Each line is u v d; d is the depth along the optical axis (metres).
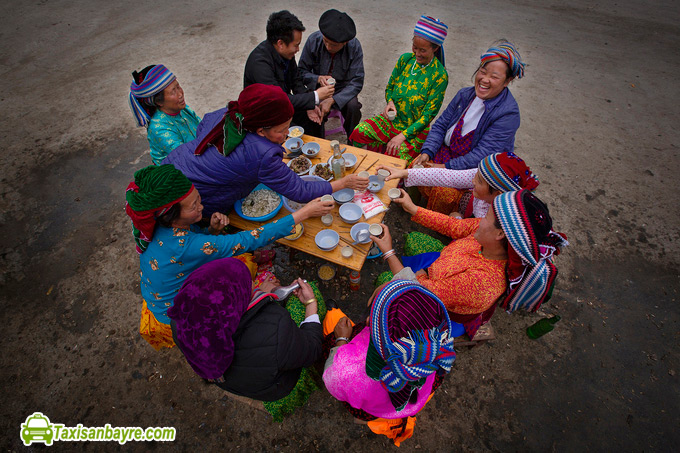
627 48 5.80
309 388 2.27
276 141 2.18
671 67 5.35
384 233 2.28
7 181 3.95
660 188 3.73
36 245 3.39
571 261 3.18
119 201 3.74
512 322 2.83
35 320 2.91
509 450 2.29
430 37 3.01
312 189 2.32
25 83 5.30
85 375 2.63
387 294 1.48
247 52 5.74
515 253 1.69
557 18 6.65
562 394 2.49
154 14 6.88
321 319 2.40
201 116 4.65
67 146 4.33
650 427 2.34
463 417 2.41
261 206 2.49
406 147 3.58
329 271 3.07
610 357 2.64
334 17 3.21
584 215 3.52
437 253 2.46
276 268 3.18
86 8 7.16
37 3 7.35
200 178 2.21
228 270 1.52
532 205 1.59
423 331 1.40
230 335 1.46
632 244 3.28
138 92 2.56
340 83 3.86
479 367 2.62
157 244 1.90
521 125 4.50
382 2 7.05
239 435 2.37
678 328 2.77
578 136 4.34
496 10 6.91
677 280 3.04
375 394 1.63
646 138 4.28
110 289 3.08
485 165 2.23
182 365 2.65
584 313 2.86
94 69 5.53
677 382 2.52
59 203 3.73
